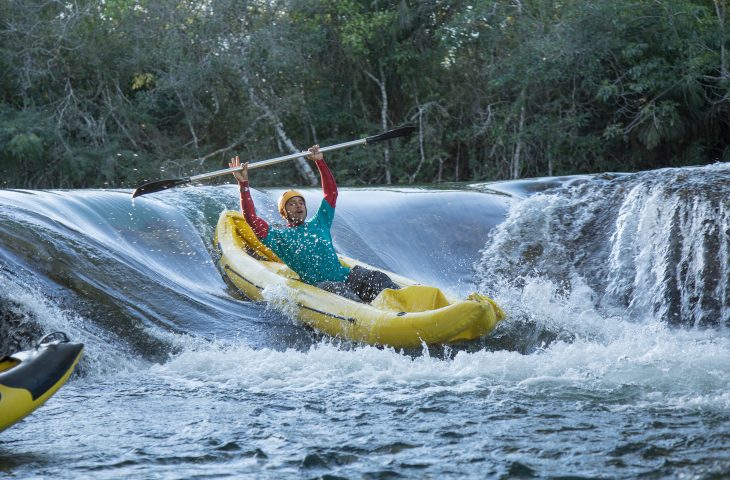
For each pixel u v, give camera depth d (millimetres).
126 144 34406
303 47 33938
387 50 35500
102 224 14555
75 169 31625
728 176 16172
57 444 7020
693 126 32156
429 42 35531
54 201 14695
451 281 15711
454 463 6480
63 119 32844
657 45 30984
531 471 6273
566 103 33438
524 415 7879
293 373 9758
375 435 7246
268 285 12578
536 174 34281
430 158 35906
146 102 33500
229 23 33531
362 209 17453
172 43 32375
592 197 17438
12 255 11570
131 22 33094
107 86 34531
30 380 6527
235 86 34406
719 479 6027
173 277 13250
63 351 6875
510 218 17266
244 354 10594
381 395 8719
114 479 6129
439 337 10688
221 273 13930
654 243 15336
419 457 6641
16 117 31422
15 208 13336
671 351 10164
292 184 35688
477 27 33469
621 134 32906
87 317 11016
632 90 31609
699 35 30422
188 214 15781
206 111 34188
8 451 6832
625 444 6906
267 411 8109
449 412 8008
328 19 34969
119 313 11344
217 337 11477
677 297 14477
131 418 7871
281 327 11953
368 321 11070
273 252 13086
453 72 35781
